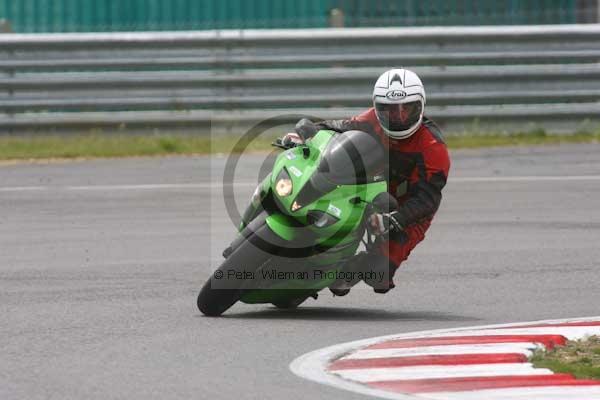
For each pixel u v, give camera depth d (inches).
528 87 2389.3
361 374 802.8
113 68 2349.9
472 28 2385.6
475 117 2384.4
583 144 2353.6
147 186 1918.1
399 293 1184.2
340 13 2578.7
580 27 2395.4
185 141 2332.7
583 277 1255.5
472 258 1374.3
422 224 1045.8
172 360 855.7
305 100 2346.2
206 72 2352.4
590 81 2397.9
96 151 2263.8
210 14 2669.8
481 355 854.5
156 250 1424.7
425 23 2637.8
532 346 887.1
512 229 1557.6
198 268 1314.0
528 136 2394.2
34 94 2326.5
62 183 1959.9
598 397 735.7
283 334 962.1
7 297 1141.1
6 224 1612.9
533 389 756.6
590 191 1849.2
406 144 1047.6
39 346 911.0
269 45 2364.7
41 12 2669.8
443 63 2383.1
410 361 839.1
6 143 2303.2
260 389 762.2
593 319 1031.0
